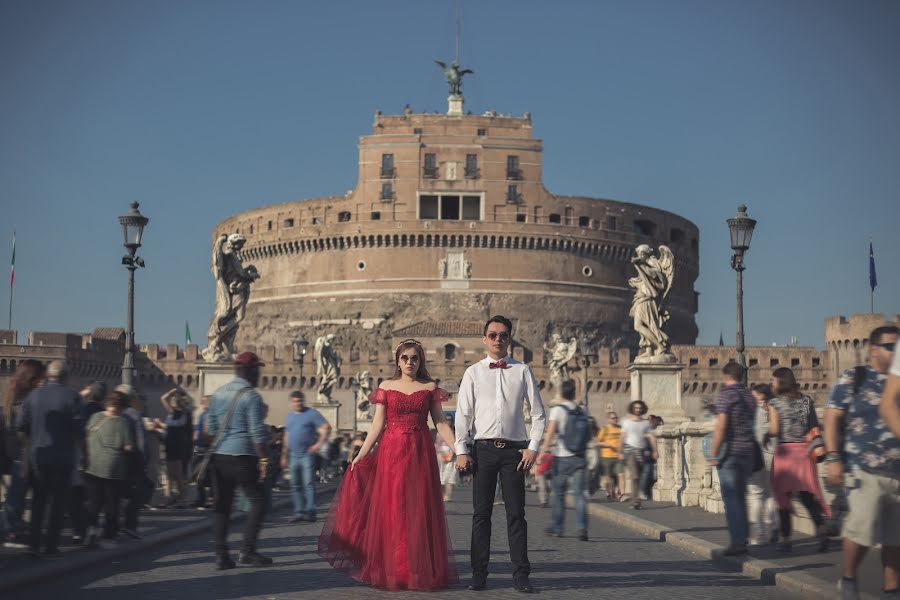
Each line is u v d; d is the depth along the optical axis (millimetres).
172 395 20188
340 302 124000
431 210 124312
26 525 14258
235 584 10844
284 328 127250
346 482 10906
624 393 109875
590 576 11562
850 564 8977
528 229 122375
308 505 19516
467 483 44406
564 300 123875
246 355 12484
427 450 10711
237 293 26438
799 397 13797
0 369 95875
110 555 13016
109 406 14141
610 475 24875
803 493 13453
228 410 12141
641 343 27828
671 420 27203
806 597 10133
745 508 12961
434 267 121750
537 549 14531
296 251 128375
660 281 27844
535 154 124500
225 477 12117
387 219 122438
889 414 8109
